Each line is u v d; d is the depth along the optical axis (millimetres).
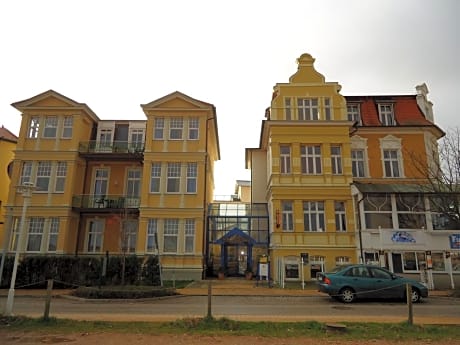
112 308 13312
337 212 24281
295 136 25375
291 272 23016
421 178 24766
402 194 21953
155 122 27016
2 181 30328
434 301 15797
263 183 31094
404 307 13859
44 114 27281
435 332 8828
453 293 17609
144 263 20828
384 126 26703
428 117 28328
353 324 9617
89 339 7992
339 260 23219
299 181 24625
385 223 22359
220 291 18406
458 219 19219
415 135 26812
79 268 20250
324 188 24375
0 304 14102
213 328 8969
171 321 9953
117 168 28656
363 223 21922
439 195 20188
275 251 23500
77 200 26531
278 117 25922
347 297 14930
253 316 11266
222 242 25797
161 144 26484
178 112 26953
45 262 20188
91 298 15469
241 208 28828
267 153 29250
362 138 26859
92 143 28047
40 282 18609
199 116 26969
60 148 26703
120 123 29859
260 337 8219
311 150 25531
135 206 26547
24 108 27234
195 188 25703
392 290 15008
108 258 20609
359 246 22078
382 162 26328
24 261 20125
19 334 8398
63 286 19938
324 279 15586
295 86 26594
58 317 10578
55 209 25500
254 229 27406
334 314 12000
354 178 26078
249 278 24797
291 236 23688
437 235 21188
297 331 8758
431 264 20625
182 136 26609
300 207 24234
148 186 25656
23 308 12945
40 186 26109
